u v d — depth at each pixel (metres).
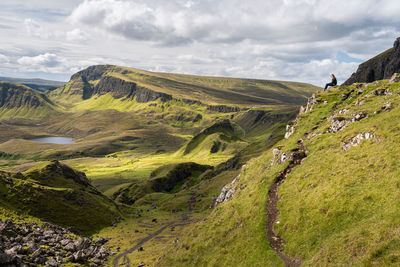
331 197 37.47
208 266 47.41
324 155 50.31
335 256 27.95
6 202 121.62
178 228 147.88
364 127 47.44
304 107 109.75
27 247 68.25
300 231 37.75
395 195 29.50
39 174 174.38
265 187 56.19
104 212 167.88
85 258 79.12
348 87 89.56
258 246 41.59
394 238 23.95
